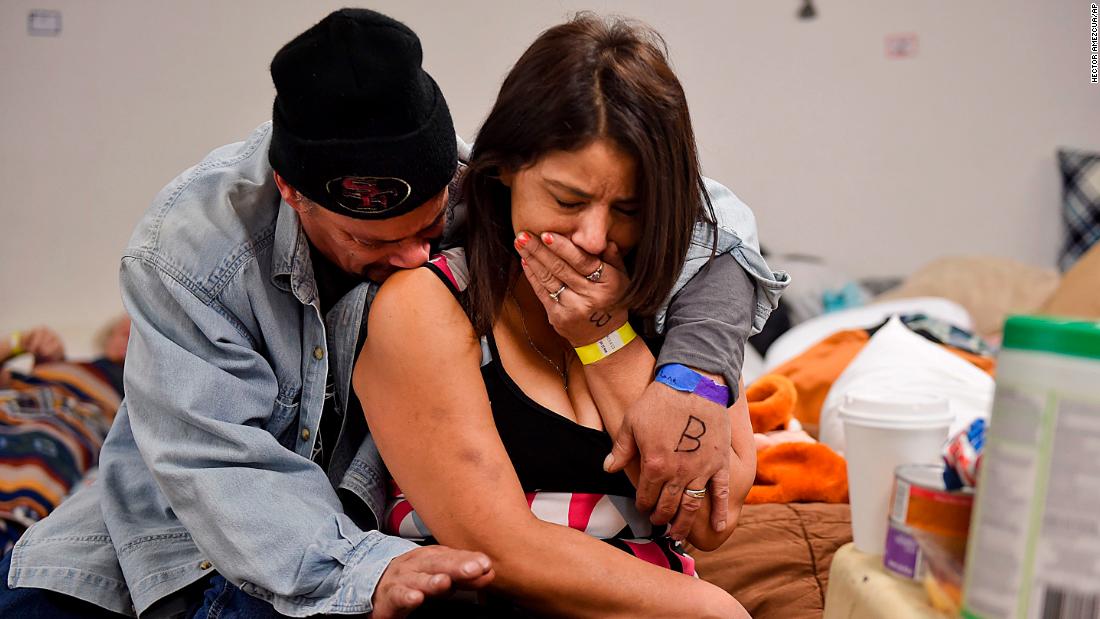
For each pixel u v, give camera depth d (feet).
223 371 3.83
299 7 12.34
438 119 3.47
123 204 12.41
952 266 11.87
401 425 3.59
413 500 3.64
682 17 12.72
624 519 3.80
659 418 3.47
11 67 12.12
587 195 3.29
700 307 3.76
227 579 3.70
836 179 13.07
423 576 3.27
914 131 13.00
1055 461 2.09
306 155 3.40
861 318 10.05
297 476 3.79
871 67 12.91
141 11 12.17
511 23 12.48
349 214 3.48
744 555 4.75
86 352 12.07
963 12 12.83
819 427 6.72
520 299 3.85
